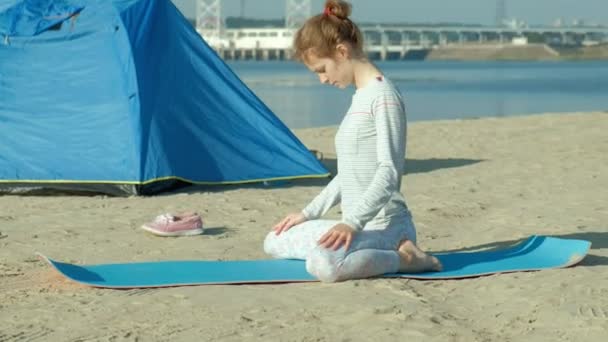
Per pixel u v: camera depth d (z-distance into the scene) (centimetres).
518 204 768
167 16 910
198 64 908
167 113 865
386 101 468
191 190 860
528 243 557
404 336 394
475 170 1017
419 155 1192
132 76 862
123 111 854
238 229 666
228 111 904
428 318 416
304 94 3447
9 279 504
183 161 855
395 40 16950
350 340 389
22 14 907
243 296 455
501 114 2422
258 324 411
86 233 646
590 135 1382
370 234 483
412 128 1597
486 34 17512
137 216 720
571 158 1109
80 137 853
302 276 488
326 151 1261
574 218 689
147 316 426
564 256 523
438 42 17750
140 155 834
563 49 17312
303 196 827
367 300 443
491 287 470
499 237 621
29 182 834
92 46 884
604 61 16325
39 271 525
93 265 520
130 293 466
